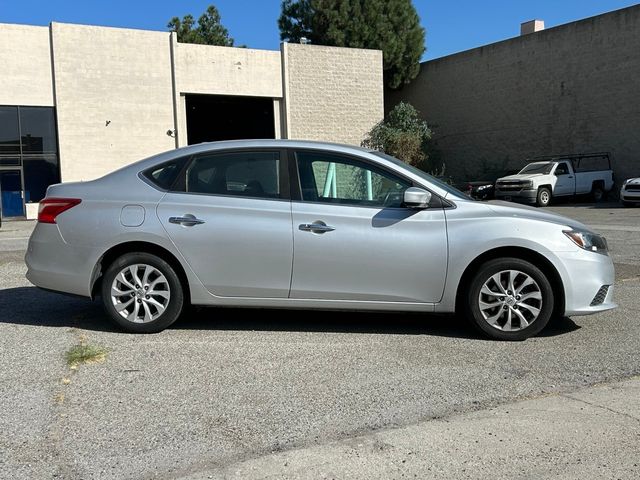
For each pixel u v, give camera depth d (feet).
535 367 15.46
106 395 13.60
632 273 28.60
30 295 24.03
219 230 17.69
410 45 124.88
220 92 100.27
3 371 15.05
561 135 99.76
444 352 16.70
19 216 90.07
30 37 88.33
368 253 17.33
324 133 108.37
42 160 91.04
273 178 18.06
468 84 116.88
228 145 18.52
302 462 10.68
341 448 11.19
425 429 11.96
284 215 17.60
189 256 17.79
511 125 108.68
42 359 15.96
